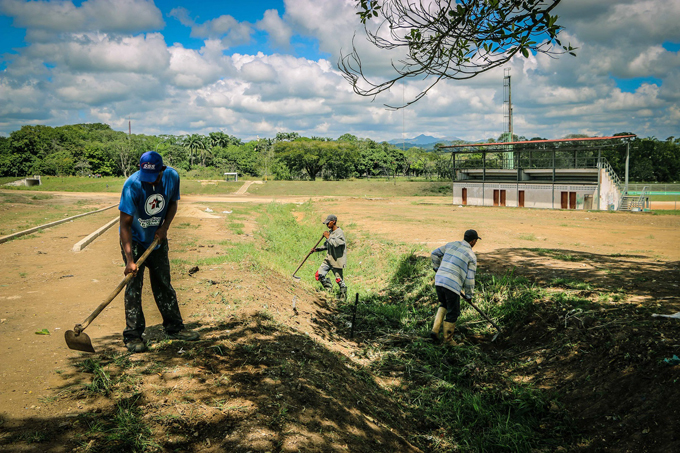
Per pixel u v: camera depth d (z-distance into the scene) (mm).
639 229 19422
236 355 3971
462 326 6914
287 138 146875
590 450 3764
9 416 2684
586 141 36844
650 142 95438
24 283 6641
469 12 4012
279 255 12711
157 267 3926
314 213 29234
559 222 22844
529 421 4344
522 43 3865
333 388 3934
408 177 113375
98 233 13008
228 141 148875
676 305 5535
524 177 44406
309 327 6180
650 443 3518
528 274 8297
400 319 7617
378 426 3699
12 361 3523
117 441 2551
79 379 3252
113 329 4520
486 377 5305
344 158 93500
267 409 3123
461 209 34062
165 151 116562
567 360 5109
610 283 7090
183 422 2830
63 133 121938
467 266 6031
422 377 5371
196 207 24234
